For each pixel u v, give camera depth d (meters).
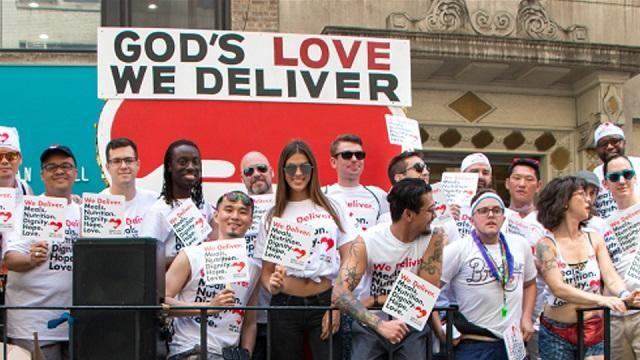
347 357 4.66
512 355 4.20
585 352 4.62
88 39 10.15
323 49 6.27
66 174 4.85
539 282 5.29
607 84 11.10
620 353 5.05
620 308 4.09
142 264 3.91
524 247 4.61
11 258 4.62
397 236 4.21
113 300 3.88
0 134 5.10
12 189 4.59
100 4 10.20
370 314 3.99
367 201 5.42
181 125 6.03
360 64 6.32
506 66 10.86
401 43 6.41
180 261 4.53
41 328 4.63
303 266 4.26
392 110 6.35
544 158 11.76
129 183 5.08
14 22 9.97
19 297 4.67
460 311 4.48
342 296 4.07
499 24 10.80
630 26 11.79
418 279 3.93
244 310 4.48
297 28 10.76
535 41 10.62
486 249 4.48
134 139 5.96
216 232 5.21
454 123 11.39
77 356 3.82
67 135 8.18
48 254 4.66
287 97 6.19
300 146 4.68
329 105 6.25
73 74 8.30
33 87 8.23
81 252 3.92
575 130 11.78
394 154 6.27
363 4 10.93
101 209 4.64
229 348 4.40
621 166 5.27
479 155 6.18
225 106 6.10
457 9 10.67
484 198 4.49
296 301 4.48
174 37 6.07
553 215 4.64
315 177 4.68
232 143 6.08
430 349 4.27
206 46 6.11
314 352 4.49
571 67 10.92
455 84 11.38
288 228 4.29
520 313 4.51
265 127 6.14
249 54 6.16
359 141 5.46
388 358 4.15
